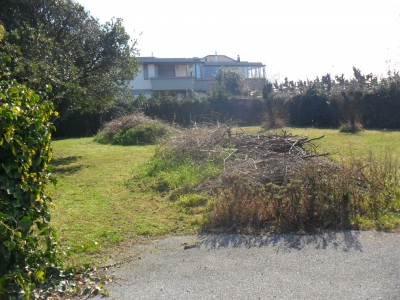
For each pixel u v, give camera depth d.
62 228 6.37
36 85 11.50
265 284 4.22
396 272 4.38
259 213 6.19
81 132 26.33
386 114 23.50
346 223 6.01
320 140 17.00
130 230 6.22
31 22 14.45
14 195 3.91
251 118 28.80
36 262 4.32
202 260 4.95
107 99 16.73
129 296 4.12
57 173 11.21
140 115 20.72
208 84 42.78
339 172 7.23
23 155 4.04
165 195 8.22
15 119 3.99
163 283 4.38
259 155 9.16
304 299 3.88
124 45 16.58
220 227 6.09
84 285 4.39
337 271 4.45
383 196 6.85
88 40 15.71
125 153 14.89
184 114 27.86
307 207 6.12
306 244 5.32
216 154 10.10
